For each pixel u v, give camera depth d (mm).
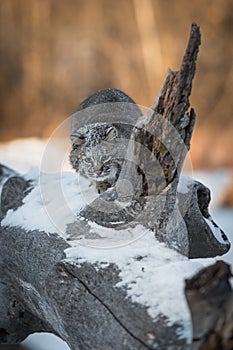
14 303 6551
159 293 4387
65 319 4809
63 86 30828
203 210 6125
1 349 7117
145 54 29969
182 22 30031
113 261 4816
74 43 31016
